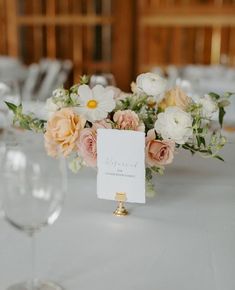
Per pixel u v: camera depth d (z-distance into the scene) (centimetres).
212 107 102
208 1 503
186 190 120
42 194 84
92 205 109
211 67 450
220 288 76
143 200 102
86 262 83
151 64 529
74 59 542
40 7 536
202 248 89
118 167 102
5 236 93
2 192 84
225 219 103
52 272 80
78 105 103
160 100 107
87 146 102
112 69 538
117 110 105
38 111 147
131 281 77
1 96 212
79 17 530
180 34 516
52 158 88
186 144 104
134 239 93
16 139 120
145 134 102
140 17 523
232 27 502
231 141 150
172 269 81
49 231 95
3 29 544
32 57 545
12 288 74
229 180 126
